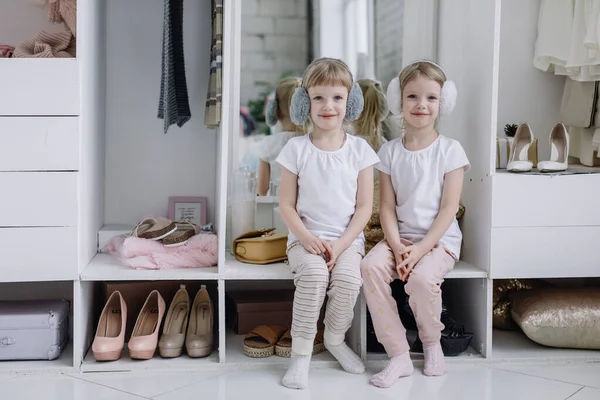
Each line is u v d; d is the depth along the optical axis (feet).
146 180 8.33
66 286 8.11
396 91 7.09
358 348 6.85
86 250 6.96
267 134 8.21
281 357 6.87
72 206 6.48
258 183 8.21
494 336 7.64
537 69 8.56
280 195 6.93
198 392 5.98
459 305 7.72
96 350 6.54
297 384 6.10
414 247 6.64
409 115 6.97
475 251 7.25
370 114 8.32
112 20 8.16
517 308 7.36
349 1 8.30
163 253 7.01
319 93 6.71
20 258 6.44
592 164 7.88
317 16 8.25
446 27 8.18
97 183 7.70
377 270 6.46
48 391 5.98
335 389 6.09
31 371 6.48
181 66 7.71
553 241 6.93
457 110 7.84
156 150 8.33
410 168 7.03
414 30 8.43
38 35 7.27
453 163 6.91
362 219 6.75
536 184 6.88
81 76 6.52
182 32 7.84
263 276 6.70
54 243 6.48
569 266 6.96
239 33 8.12
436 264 6.62
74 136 6.45
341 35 8.30
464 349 7.00
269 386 6.16
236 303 7.70
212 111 7.34
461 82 7.72
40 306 7.02
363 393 5.99
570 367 6.79
